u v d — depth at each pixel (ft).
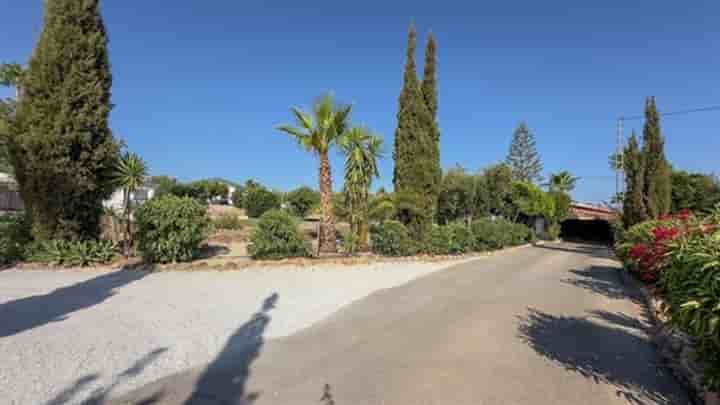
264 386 11.36
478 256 52.65
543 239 102.68
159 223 32.12
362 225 45.24
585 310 21.72
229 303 21.24
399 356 13.98
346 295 24.35
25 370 11.75
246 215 127.44
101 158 34.40
